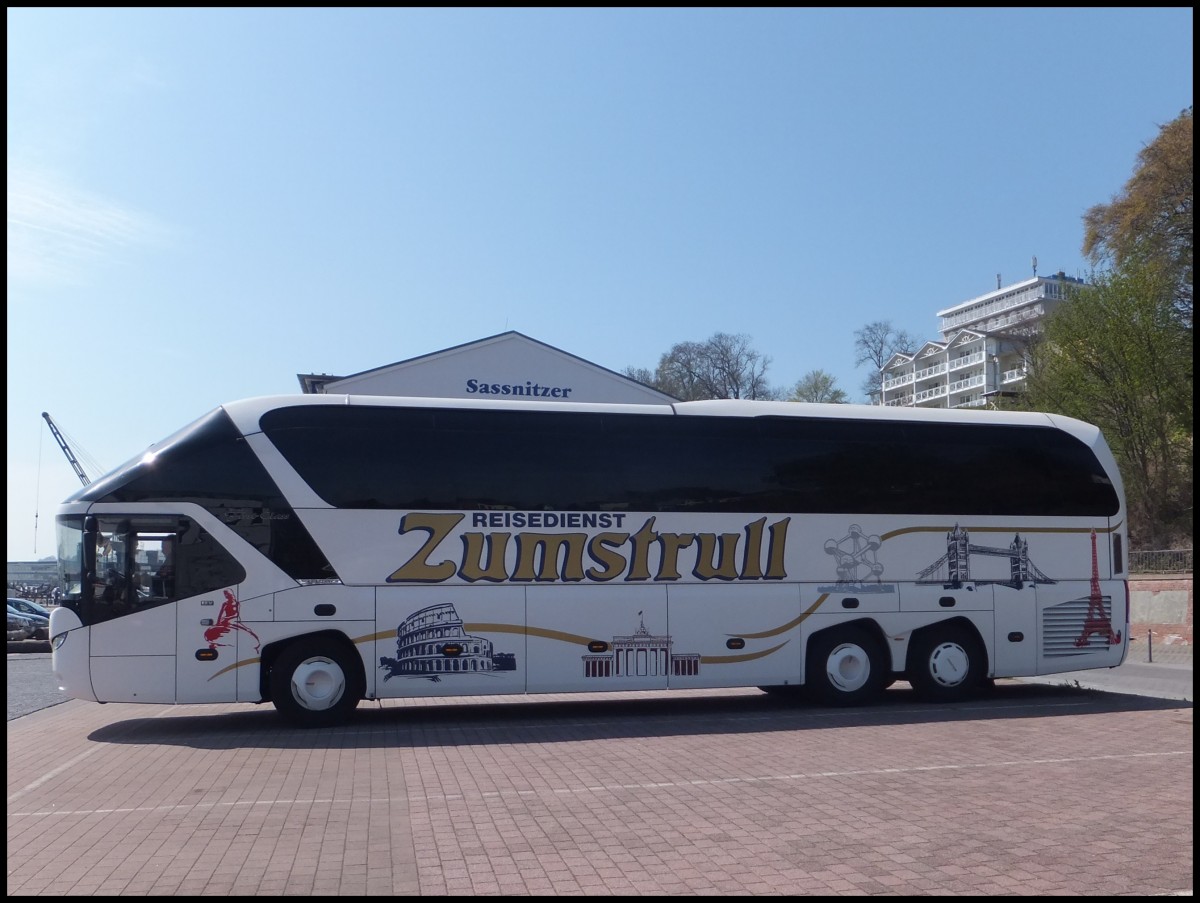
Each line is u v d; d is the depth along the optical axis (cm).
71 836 742
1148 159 3794
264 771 1008
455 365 3541
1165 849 678
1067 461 1611
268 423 1335
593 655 1373
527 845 700
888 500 1517
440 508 1350
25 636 3644
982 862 648
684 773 970
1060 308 4244
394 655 1312
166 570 1287
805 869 635
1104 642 1591
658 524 1418
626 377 3653
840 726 1305
